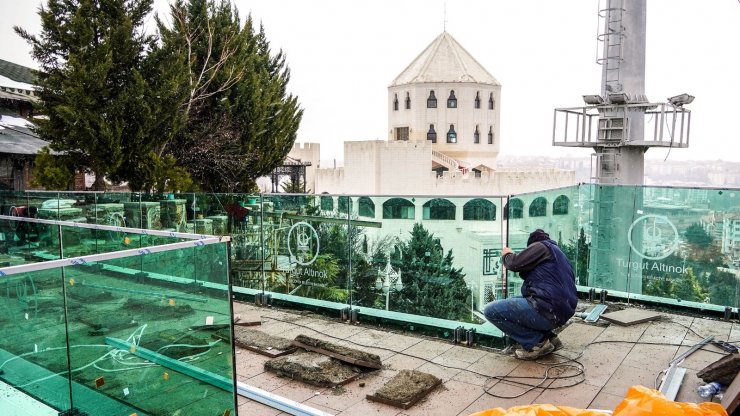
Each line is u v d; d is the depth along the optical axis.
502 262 7.31
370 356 6.68
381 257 8.41
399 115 82.81
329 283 8.99
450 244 7.89
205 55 21.05
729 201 8.33
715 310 8.54
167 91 16.38
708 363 6.60
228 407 4.91
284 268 9.52
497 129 82.69
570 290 6.75
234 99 21.67
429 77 80.19
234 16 23.19
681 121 15.75
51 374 4.05
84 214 11.59
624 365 6.67
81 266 4.10
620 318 8.35
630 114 15.77
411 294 8.20
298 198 9.19
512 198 7.64
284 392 6.06
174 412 4.64
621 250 9.43
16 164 22.05
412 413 5.53
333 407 5.69
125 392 4.38
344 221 8.73
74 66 15.05
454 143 80.19
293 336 8.00
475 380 6.34
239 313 9.14
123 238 7.78
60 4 16.27
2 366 3.87
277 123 24.14
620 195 9.40
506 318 6.82
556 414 3.81
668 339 7.57
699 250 8.65
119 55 16.16
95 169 16.41
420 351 7.33
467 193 69.81
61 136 15.95
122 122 15.87
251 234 9.86
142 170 16.56
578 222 9.87
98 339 4.25
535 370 6.58
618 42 15.98
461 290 7.81
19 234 7.94
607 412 4.21
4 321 3.80
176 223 10.66
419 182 71.88
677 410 3.59
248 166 22.58
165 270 4.53
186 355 4.65
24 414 3.89
